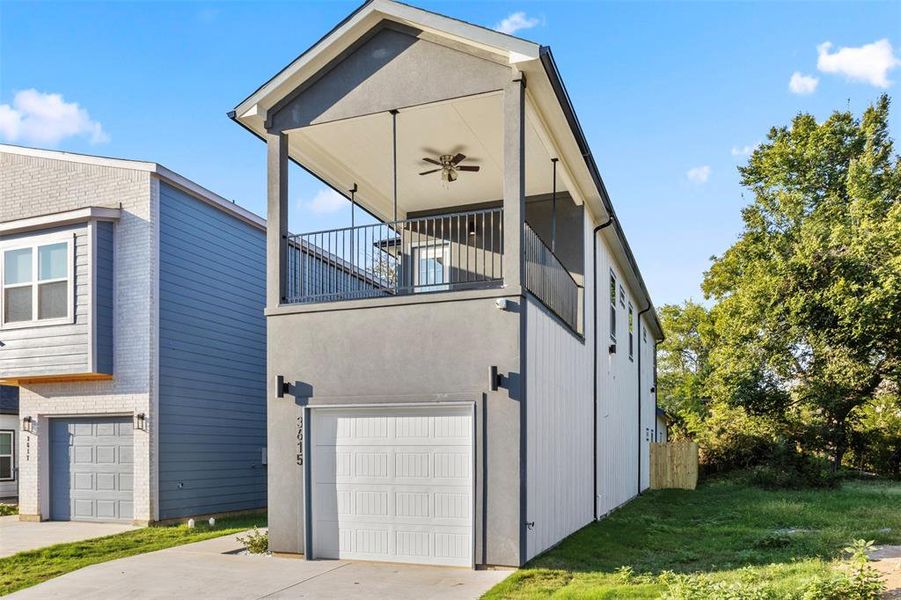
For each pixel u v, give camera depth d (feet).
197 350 42.47
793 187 83.41
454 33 26.22
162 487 38.78
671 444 67.21
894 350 63.16
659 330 80.53
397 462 26.30
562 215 37.91
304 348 28.09
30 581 24.32
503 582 21.75
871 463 68.69
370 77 28.30
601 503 41.19
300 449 27.68
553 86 26.37
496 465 24.43
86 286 38.75
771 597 17.69
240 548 29.66
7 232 40.93
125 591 22.49
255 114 29.43
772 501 45.93
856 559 18.51
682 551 28.17
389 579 23.08
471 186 38.83
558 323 31.09
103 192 40.70
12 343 40.22
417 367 26.09
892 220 62.69
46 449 41.37
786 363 68.18
